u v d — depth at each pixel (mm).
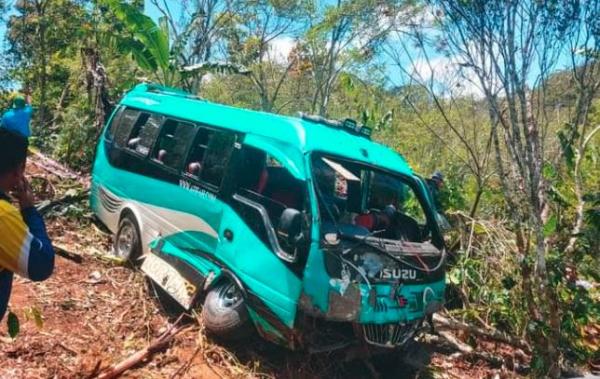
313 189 5082
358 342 5074
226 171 5805
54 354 4793
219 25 18516
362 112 13461
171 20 16406
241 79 24484
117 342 5297
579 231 6824
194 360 5230
